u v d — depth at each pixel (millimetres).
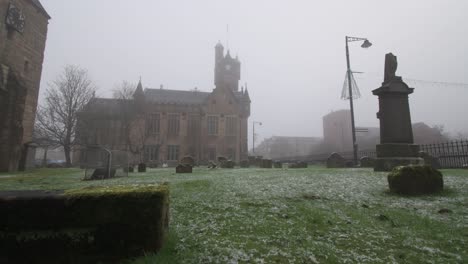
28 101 25562
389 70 13141
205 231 3990
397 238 3855
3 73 22016
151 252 2842
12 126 22125
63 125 39656
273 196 6473
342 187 7645
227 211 5176
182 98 59344
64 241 2736
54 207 2764
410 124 12602
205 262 2887
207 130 54219
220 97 56062
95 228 2801
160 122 53344
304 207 5406
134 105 45938
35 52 26562
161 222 2951
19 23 24031
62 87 39250
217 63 77312
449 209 5203
